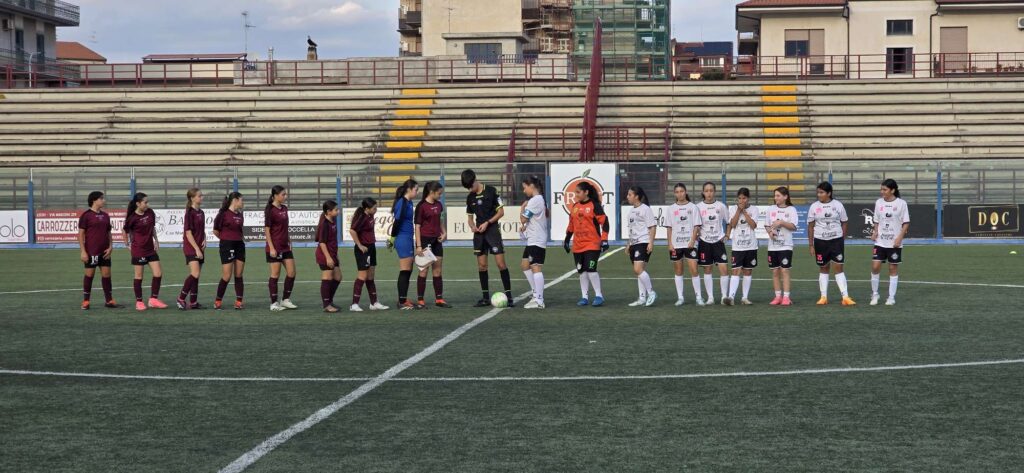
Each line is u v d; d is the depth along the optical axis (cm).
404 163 3619
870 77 5128
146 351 1138
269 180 3691
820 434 726
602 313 1481
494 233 1566
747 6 5159
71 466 661
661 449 689
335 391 894
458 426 758
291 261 1569
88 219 1588
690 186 3597
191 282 1584
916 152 4031
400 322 1387
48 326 1373
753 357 1058
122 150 4197
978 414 782
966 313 1436
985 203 3356
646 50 6638
